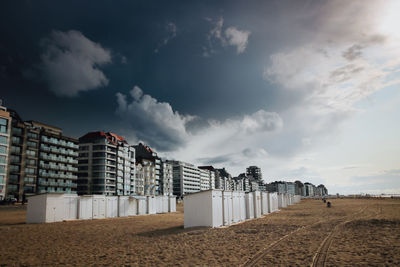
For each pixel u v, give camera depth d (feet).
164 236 66.23
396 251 42.34
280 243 52.37
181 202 405.59
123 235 69.46
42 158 282.56
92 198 122.62
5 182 242.99
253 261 38.78
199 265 37.52
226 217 89.61
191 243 55.31
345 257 39.50
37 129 282.56
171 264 38.55
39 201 105.09
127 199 141.79
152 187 448.24
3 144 243.81
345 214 118.11
